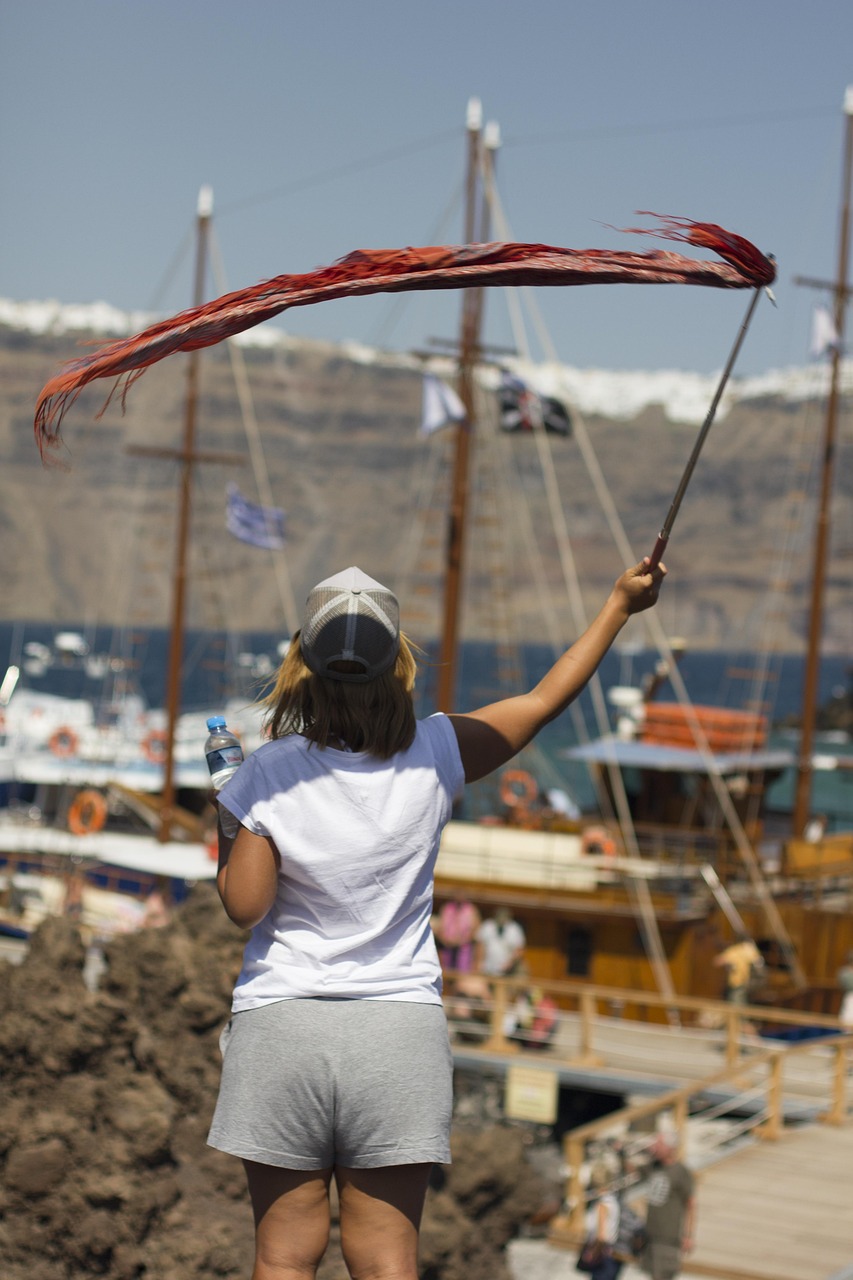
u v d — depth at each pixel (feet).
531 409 165.17
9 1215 36.81
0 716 221.46
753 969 122.52
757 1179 83.76
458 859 140.26
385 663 13.21
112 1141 38.01
